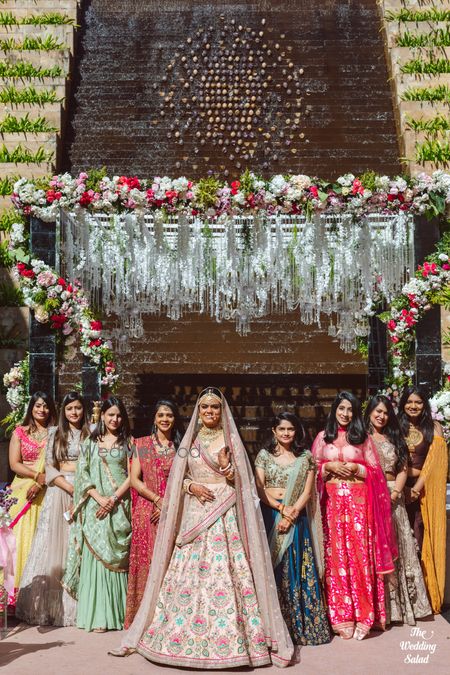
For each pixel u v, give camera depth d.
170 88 14.07
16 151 12.39
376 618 5.65
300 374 10.84
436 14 14.05
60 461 6.18
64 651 5.23
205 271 9.66
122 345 10.25
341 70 14.27
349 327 10.34
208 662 4.82
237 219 7.98
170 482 5.33
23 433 6.45
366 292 9.04
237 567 5.12
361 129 13.22
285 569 5.45
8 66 13.64
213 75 14.32
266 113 13.62
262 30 15.09
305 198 7.29
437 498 6.25
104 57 14.59
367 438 5.79
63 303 7.88
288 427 5.70
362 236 8.34
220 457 5.25
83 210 7.62
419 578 5.96
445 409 7.33
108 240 8.65
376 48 14.62
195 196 7.29
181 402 10.60
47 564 5.95
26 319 11.06
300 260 9.09
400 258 8.34
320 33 14.95
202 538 5.14
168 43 14.87
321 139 13.15
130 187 7.32
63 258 8.34
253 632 4.97
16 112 12.92
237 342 11.12
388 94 13.75
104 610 5.70
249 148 13.05
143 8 15.54
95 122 13.47
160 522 5.30
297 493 5.57
